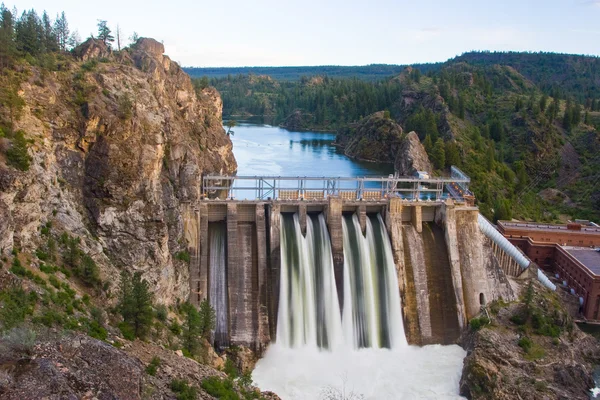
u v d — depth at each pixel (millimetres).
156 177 90875
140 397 48500
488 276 116188
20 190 65688
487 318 105875
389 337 106688
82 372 45969
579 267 124812
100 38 135125
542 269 140125
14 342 45500
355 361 99750
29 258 66125
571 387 92250
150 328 73250
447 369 98562
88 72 96125
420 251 114062
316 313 106188
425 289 111750
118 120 88875
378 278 111125
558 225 151250
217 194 142875
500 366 93875
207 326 86562
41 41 110750
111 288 75750
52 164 79125
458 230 117000
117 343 62000
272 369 95688
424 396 90125
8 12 100062
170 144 102938
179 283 96312
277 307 103125
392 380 94375
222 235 108188
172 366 62750
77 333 54562
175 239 97875
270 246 106000
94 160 85938
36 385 41312
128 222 86188
